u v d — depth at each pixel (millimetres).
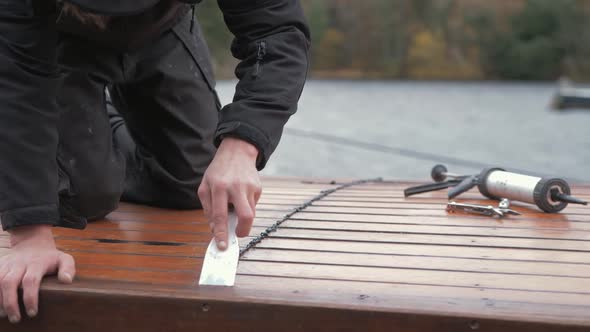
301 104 23328
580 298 1108
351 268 1306
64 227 1661
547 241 1512
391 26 48250
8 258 1182
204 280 1185
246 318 1088
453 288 1171
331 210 1881
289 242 1519
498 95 34281
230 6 1276
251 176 1119
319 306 1060
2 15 1156
